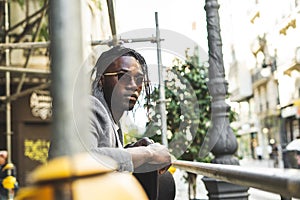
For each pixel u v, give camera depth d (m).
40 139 9.52
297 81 18.03
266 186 0.60
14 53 8.50
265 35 21.62
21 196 0.38
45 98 9.34
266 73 20.72
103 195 0.39
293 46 18.20
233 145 2.59
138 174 1.33
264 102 23.67
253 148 26.61
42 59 8.73
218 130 2.59
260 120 24.98
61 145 0.38
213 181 2.35
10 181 4.29
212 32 2.66
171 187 1.58
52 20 0.40
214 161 2.59
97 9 2.96
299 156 5.18
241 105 28.34
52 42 0.39
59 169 0.38
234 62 27.59
